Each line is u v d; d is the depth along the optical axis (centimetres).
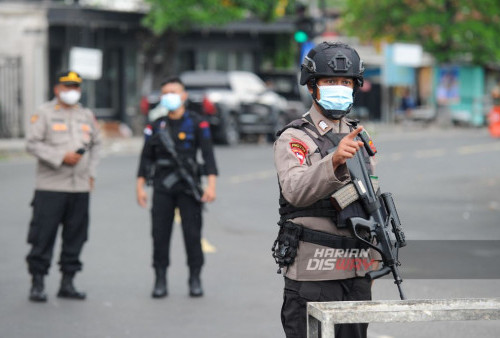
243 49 7631
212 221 2606
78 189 1689
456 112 9275
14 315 1555
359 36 8888
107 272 1917
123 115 6825
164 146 1688
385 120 9475
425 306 788
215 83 5731
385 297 1639
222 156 4822
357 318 762
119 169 4044
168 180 1692
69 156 1667
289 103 6353
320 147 906
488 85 9725
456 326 1464
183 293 1727
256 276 1873
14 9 5872
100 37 6606
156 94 5531
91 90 6638
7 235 2355
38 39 5900
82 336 1420
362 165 913
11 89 5806
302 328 918
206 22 6106
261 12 6519
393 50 8906
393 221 914
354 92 934
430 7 8531
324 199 909
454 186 3522
